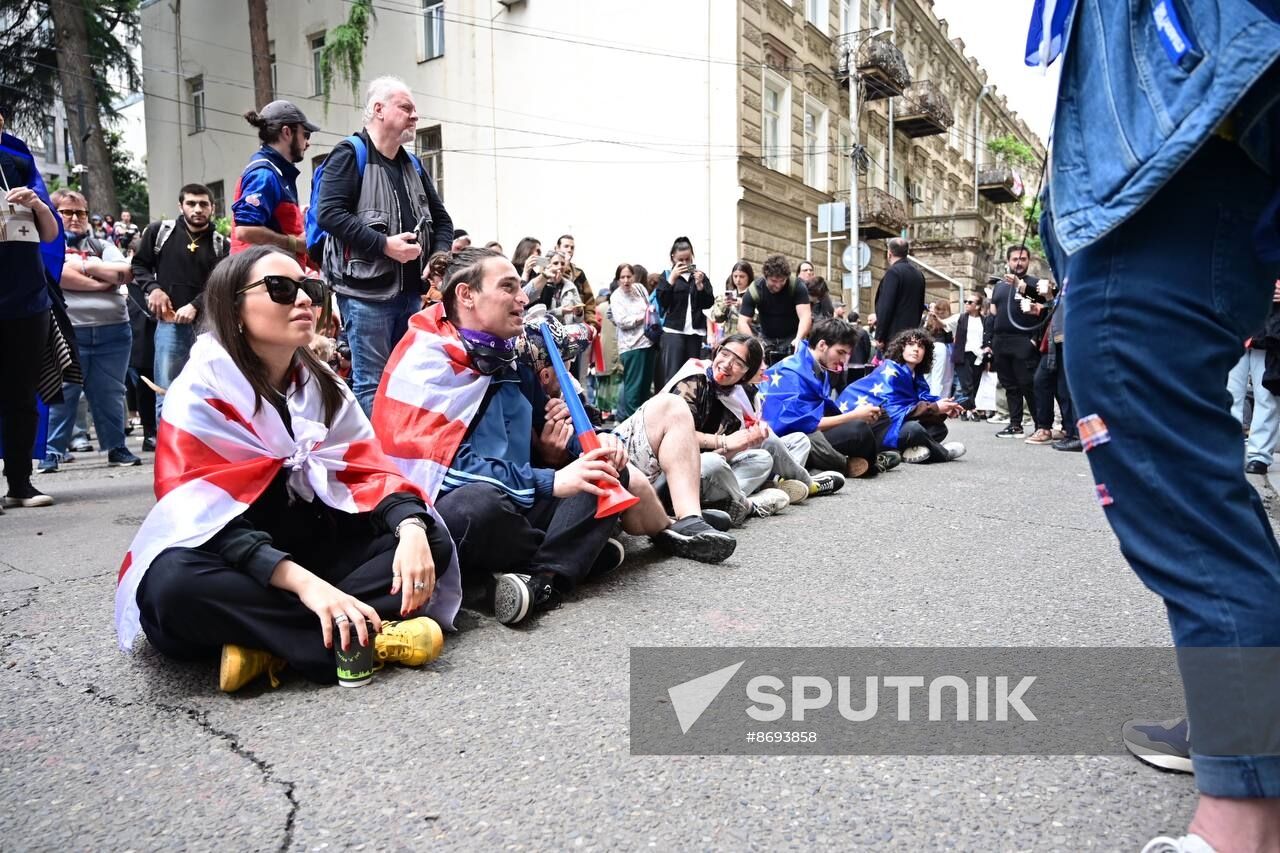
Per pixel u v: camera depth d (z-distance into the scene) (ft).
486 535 8.10
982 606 8.46
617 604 8.52
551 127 54.19
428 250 13.00
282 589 6.59
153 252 17.94
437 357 8.89
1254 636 3.92
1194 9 3.90
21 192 12.94
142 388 21.12
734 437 12.78
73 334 14.44
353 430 7.68
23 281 13.14
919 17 78.64
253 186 13.14
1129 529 4.23
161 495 6.63
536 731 5.88
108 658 7.29
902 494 14.92
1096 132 4.17
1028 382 26.32
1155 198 4.05
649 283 30.83
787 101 54.39
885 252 71.15
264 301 6.83
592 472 8.56
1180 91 3.86
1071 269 4.33
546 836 4.66
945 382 37.45
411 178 12.94
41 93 71.15
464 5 56.90
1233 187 4.03
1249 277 4.13
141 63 77.20
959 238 81.15
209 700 6.45
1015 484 16.11
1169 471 4.09
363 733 5.87
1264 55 3.67
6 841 4.69
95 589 9.23
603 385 30.30
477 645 7.45
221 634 6.47
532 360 10.02
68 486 15.99
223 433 6.84
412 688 6.59
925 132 76.95
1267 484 15.60
